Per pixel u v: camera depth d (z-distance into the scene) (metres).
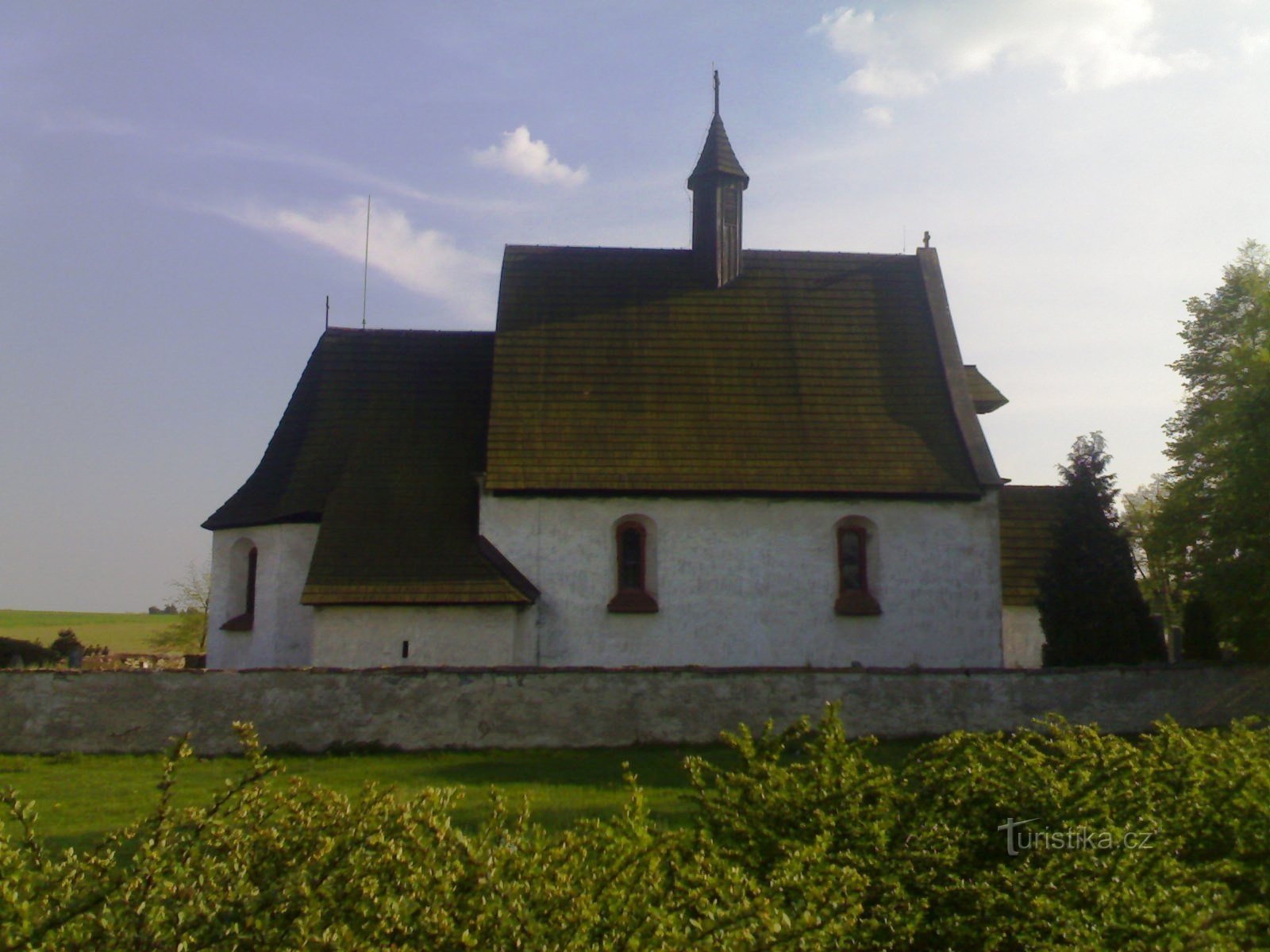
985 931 6.98
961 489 26.50
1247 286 35.50
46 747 20.02
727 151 30.59
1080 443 25.81
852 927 6.22
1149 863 7.73
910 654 26.08
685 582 25.95
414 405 28.72
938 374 28.88
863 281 30.83
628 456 26.53
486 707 20.30
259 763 6.18
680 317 29.47
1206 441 32.44
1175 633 31.67
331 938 4.97
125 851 11.45
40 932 4.99
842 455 27.03
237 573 28.06
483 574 24.83
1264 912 7.81
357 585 24.33
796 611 26.06
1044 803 7.93
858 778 8.11
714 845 7.11
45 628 81.50
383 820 5.82
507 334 28.56
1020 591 31.34
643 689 20.50
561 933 5.35
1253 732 10.53
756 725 20.50
